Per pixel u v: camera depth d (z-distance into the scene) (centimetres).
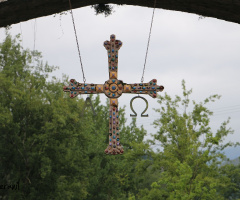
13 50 4228
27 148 3756
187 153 2914
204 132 3106
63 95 4094
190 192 2336
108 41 950
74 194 4203
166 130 3266
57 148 3844
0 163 3744
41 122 3866
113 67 944
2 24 884
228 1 835
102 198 5391
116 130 924
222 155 3041
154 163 3303
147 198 3244
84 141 4322
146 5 897
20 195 3691
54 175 3850
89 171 4519
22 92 3750
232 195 5634
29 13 867
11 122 3650
